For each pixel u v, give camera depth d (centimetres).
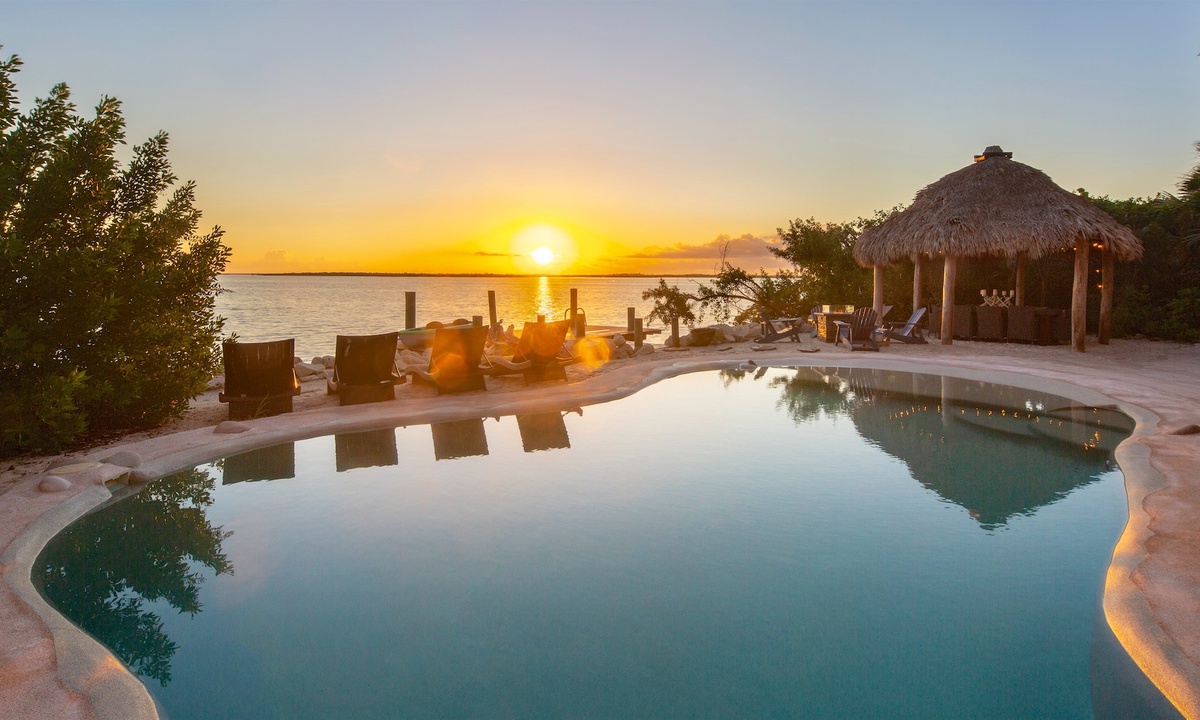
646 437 796
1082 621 374
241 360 827
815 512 552
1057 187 1490
